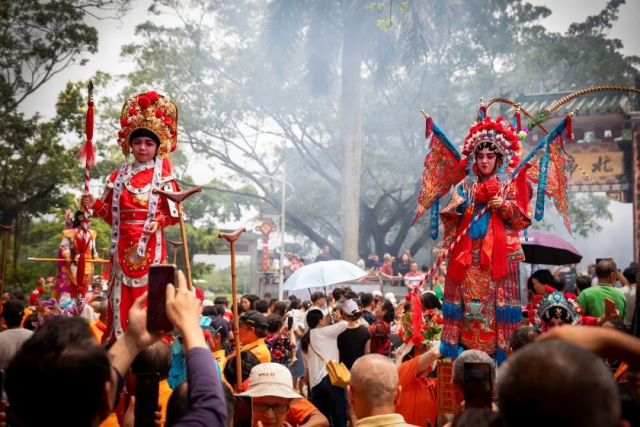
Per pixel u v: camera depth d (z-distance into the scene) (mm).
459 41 32406
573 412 1806
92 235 13477
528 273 19953
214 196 33312
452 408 5867
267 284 28984
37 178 29141
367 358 3883
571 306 7004
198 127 31672
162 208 6605
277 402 5289
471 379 3234
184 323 2574
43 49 28188
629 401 2826
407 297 6945
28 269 30688
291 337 11961
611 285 8102
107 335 6469
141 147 6625
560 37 33281
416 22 21047
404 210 33844
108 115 29828
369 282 22625
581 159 23875
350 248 22375
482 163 6625
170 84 31219
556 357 1876
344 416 8859
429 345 6887
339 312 9992
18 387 2283
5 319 7727
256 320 8438
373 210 34156
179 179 32531
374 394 3781
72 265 12719
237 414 3742
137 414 2924
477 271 6523
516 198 6598
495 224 6523
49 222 31891
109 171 29375
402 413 6090
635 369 2242
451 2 22094
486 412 2908
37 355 2289
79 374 2266
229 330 8891
